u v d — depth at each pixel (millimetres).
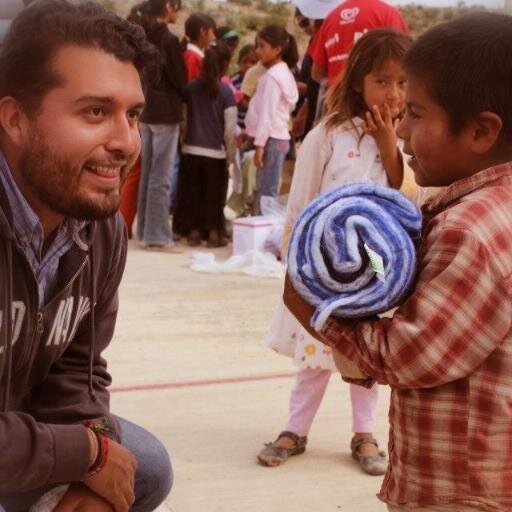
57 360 2984
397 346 2387
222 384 5812
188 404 5484
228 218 12195
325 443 4977
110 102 2418
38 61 2393
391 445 2590
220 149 10266
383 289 2410
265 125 10062
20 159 2473
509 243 2387
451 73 2451
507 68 2432
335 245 2434
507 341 2381
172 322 7113
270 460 4691
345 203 2475
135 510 3139
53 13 2414
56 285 2725
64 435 2590
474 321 2344
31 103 2414
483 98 2438
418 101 2520
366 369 2467
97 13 2453
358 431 4770
